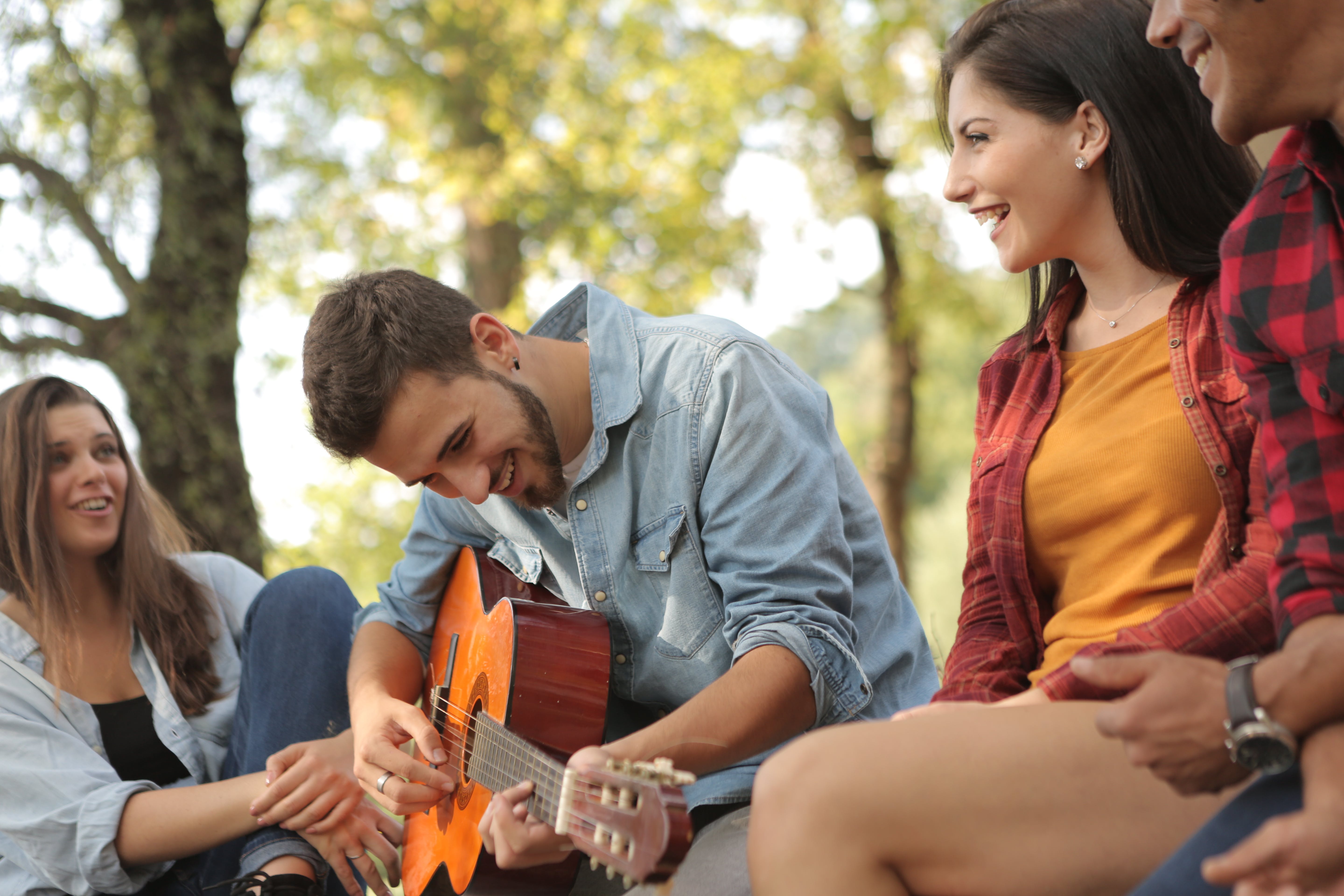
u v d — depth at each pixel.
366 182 13.23
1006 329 15.11
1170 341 1.71
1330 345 1.29
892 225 14.55
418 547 2.69
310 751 2.42
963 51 1.90
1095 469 1.73
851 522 2.35
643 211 14.27
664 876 1.46
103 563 2.79
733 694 1.92
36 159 7.48
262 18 7.52
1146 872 1.28
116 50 7.34
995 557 1.84
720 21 14.66
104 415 2.80
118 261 7.41
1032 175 1.82
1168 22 1.40
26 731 2.50
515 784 2.00
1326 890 1.06
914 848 1.30
